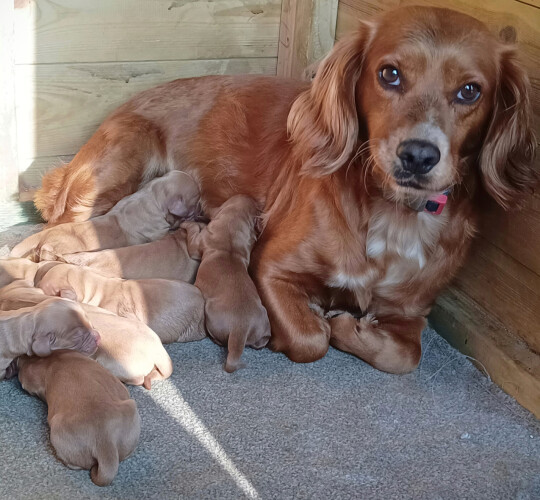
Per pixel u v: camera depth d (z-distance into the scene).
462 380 0.64
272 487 0.51
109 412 0.49
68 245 0.72
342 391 0.61
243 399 0.59
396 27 0.56
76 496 0.48
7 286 0.64
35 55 0.78
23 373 0.56
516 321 0.65
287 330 0.64
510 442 0.58
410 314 0.67
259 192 0.75
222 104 0.78
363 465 0.54
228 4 0.85
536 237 0.62
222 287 0.64
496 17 0.63
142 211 0.75
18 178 0.83
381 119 0.56
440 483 0.53
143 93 0.81
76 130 0.84
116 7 0.80
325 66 0.61
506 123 0.58
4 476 0.50
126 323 0.59
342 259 0.64
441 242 0.64
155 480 0.50
